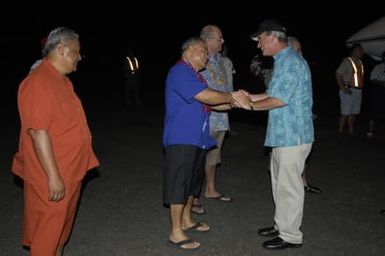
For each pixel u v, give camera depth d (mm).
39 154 3648
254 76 8578
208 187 6426
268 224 5617
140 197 6535
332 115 13969
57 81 3771
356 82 10719
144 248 4988
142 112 14672
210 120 5926
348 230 5461
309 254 4867
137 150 9375
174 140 4754
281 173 4809
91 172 7715
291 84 4578
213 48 5555
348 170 7906
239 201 6371
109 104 16641
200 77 4867
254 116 12477
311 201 6395
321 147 9594
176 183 4844
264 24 4676
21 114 3697
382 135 10852
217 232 5391
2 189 6836
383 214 5938
